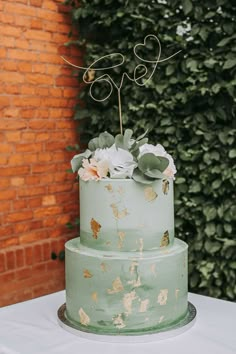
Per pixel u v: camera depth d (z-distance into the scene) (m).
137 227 1.53
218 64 2.52
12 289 2.76
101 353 1.42
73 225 3.10
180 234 2.75
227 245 2.57
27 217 2.85
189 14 2.62
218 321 1.65
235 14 2.50
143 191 1.52
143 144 1.63
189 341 1.49
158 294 1.52
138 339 1.48
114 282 1.50
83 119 3.09
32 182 2.87
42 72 2.88
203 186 2.64
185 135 2.72
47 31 2.89
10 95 2.71
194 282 2.73
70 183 3.09
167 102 2.69
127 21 2.79
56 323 1.64
